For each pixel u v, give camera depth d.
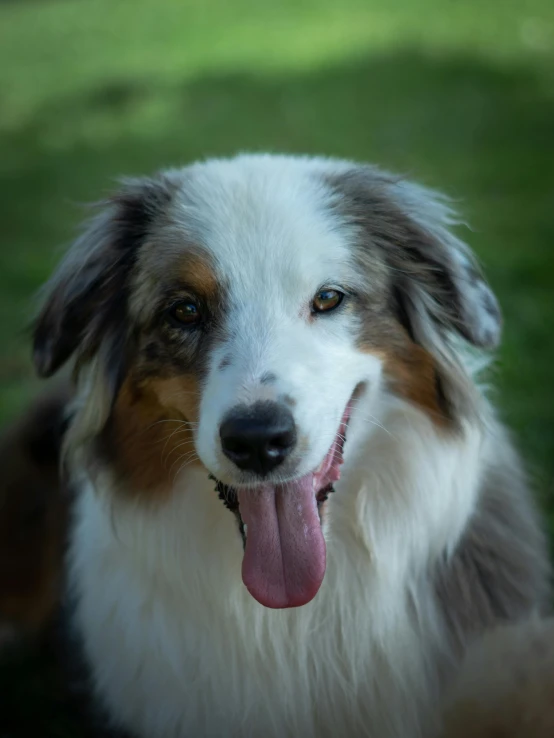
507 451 3.99
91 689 3.94
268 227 3.28
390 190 3.66
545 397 5.67
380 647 3.40
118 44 18.02
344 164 3.71
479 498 3.68
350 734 3.51
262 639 3.38
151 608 3.48
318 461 3.03
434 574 3.54
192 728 3.50
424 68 13.28
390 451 3.45
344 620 3.40
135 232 3.60
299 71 14.16
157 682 3.50
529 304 6.65
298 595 3.11
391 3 17.69
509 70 12.62
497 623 3.46
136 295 3.47
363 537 3.41
